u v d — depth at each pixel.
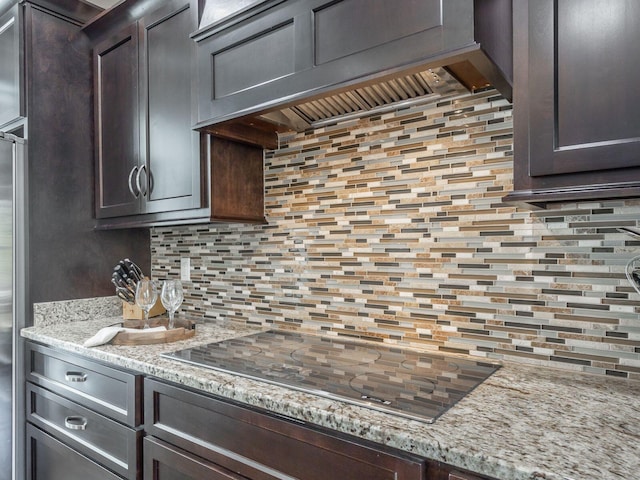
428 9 1.04
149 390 1.33
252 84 1.38
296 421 0.99
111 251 2.22
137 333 1.58
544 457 0.73
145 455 1.34
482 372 1.20
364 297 1.59
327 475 0.94
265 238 1.88
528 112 0.96
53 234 2.01
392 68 1.09
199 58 1.53
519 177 0.97
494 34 1.06
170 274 2.28
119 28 2.01
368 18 1.13
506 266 1.30
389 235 1.53
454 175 1.39
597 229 1.17
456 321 1.39
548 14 0.93
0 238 1.84
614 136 0.86
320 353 1.42
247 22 1.38
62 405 1.67
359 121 1.60
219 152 1.68
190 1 1.66
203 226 2.11
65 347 1.63
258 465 1.06
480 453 0.74
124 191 1.98
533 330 1.26
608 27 0.87
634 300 1.12
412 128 1.48
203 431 1.19
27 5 1.96
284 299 1.82
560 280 1.22
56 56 2.04
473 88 1.35
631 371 1.12
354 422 0.88
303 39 1.24
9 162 1.88
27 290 1.92
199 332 1.77
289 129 1.74
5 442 1.84
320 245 1.71
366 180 1.58
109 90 2.06
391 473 0.85
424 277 1.45
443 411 0.92
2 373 1.83
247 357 1.37
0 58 2.08
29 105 1.95
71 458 1.62
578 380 1.13
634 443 0.78
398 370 1.22
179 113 1.71
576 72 0.90
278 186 1.83
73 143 2.09
